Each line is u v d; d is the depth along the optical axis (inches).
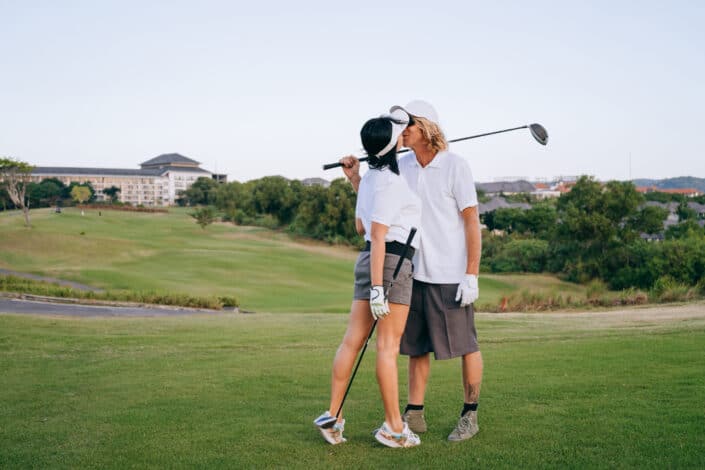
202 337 390.3
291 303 1299.2
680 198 5177.2
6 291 1031.6
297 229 3949.3
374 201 144.4
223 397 193.2
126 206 5644.7
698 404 165.8
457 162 160.9
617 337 328.2
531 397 181.0
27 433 155.3
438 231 160.1
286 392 200.2
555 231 2731.3
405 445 141.2
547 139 177.5
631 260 2437.3
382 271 142.9
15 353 309.4
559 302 872.3
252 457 134.7
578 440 138.9
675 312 596.4
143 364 264.2
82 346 342.0
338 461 131.4
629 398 174.6
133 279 1577.3
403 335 160.9
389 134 143.3
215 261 2017.7
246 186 5940.0
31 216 3715.6
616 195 2618.1
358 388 205.3
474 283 154.7
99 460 134.3
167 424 161.6
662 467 121.1
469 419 148.7
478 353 157.0
